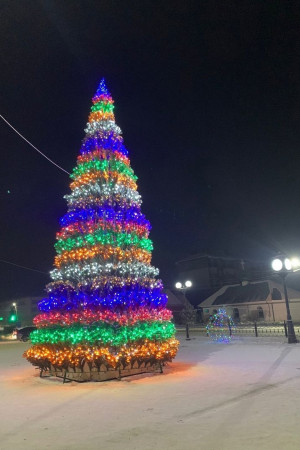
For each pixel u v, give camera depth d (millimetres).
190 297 57125
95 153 11602
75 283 10500
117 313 9969
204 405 6848
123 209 11266
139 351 9930
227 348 17031
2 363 15102
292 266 18359
